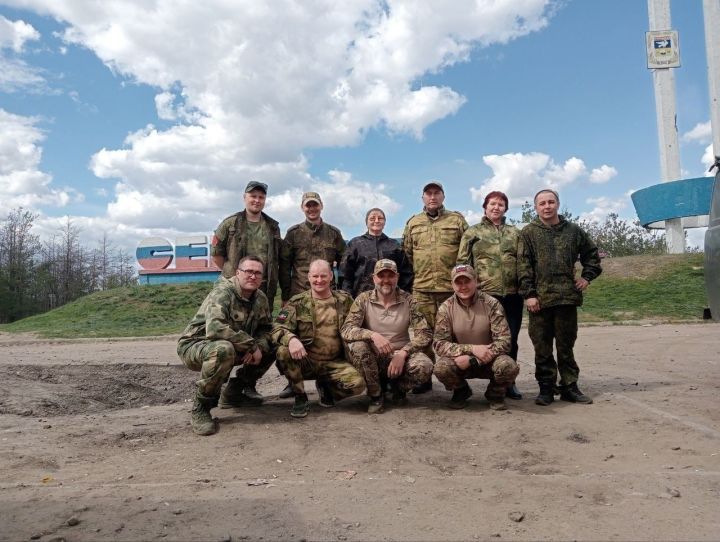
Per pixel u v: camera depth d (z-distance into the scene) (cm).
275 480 343
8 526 273
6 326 2472
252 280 498
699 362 849
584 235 552
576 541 258
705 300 2112
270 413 524
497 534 265
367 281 605
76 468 370
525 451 397
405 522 279
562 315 541
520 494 315
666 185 3006
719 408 511
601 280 2539
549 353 547
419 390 611
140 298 2744
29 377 850
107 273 5594
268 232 598
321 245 622
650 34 3209
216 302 488
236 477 350
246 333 498
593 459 380
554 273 534
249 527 273
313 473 357
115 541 257
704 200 2909
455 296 533
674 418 471
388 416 503
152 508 296
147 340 1764
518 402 556
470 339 525
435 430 456
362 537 263
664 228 3312
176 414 551
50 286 5175
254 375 546
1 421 529
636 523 276
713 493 314
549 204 539
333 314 529
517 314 586
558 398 581
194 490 324
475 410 523
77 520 277
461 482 337
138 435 453
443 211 611
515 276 570
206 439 438
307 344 521
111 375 894
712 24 2948
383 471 361
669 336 1315
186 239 3117
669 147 3164
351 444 414
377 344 504
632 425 458
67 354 1262
